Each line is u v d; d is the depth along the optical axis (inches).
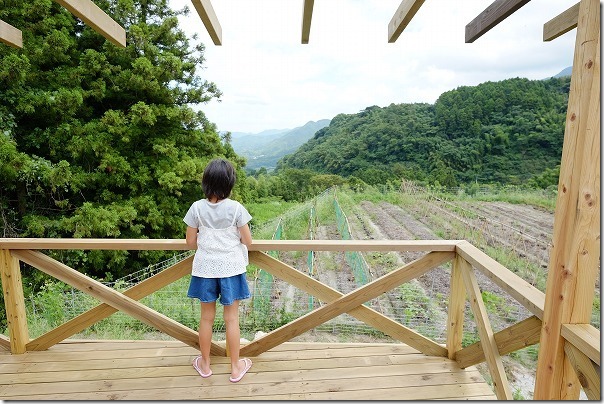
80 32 387.9
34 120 342.0
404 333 93.0
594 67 44.7
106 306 94.1
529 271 281.9
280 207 1131.3
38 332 154.0
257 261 90.8
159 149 386.9
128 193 399.9
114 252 341.7
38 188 316.2
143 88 374.3
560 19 63.7
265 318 197.2
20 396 78.6
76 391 80.2
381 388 81.3
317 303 224.5
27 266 315.6
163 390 80.8
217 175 77.5
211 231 79.7
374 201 771.4
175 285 249.6
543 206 653.3
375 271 285.0
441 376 85.4
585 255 48.3
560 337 50.3
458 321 90.5
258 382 83.6
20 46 93.9
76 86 346.9
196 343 93.7
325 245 86.7
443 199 730.8
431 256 89.3
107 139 360.5
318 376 85.7
